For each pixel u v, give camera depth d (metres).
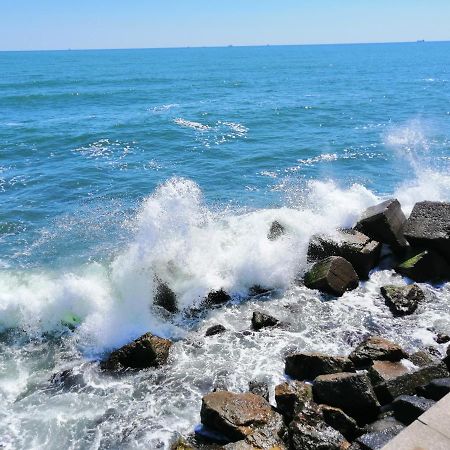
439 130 27.39
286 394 6.63
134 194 16.45
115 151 22.92
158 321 9.16
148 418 6.89
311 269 10.33
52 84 60.50
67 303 9.29
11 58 191.38
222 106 39.81
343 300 9.71
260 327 8.88
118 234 13.04
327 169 19.77
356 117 33.28
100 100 44.22
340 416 6.14
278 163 20.78
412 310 9.20
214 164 20.62
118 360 8.06
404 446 4.64
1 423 6.86
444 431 4.79
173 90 54.09
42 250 12.01
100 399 7.31
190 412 6.96
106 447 6.43
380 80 66.00
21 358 8.33
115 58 176.50
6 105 39.53
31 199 15.79
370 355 7.43
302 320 9.11
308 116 33.91
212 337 8.70
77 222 13.91
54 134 26.12
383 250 11.11
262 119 32.62
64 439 6.59
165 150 23.23
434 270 10.23
